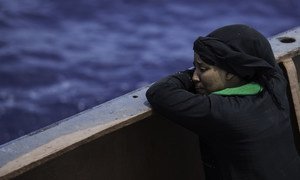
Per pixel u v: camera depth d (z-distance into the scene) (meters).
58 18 28.12
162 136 3.85
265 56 3.17
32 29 26.80
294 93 4.00
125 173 3.70
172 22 27.92
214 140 3.18
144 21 28.08
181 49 25.00
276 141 3.18
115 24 27.75
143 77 22.50
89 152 3.45
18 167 2.77
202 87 3.30
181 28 27.33
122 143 3.63
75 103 20.23
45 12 28.53
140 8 29.48
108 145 3.55
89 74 22.61
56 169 3.30
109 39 26.11
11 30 26.36
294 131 4.15
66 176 3.37
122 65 23.41
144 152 3.77
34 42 25.38
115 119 3.23
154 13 28.94
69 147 2.97
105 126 3.15
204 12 29.09
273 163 3.16
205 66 3.15
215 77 3.15
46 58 23.86
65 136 3.06
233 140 3.12
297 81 4.02
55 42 25.55
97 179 3.55
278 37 4.26
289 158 3.25
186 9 29.36
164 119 3.83
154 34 26.59
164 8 29.41
